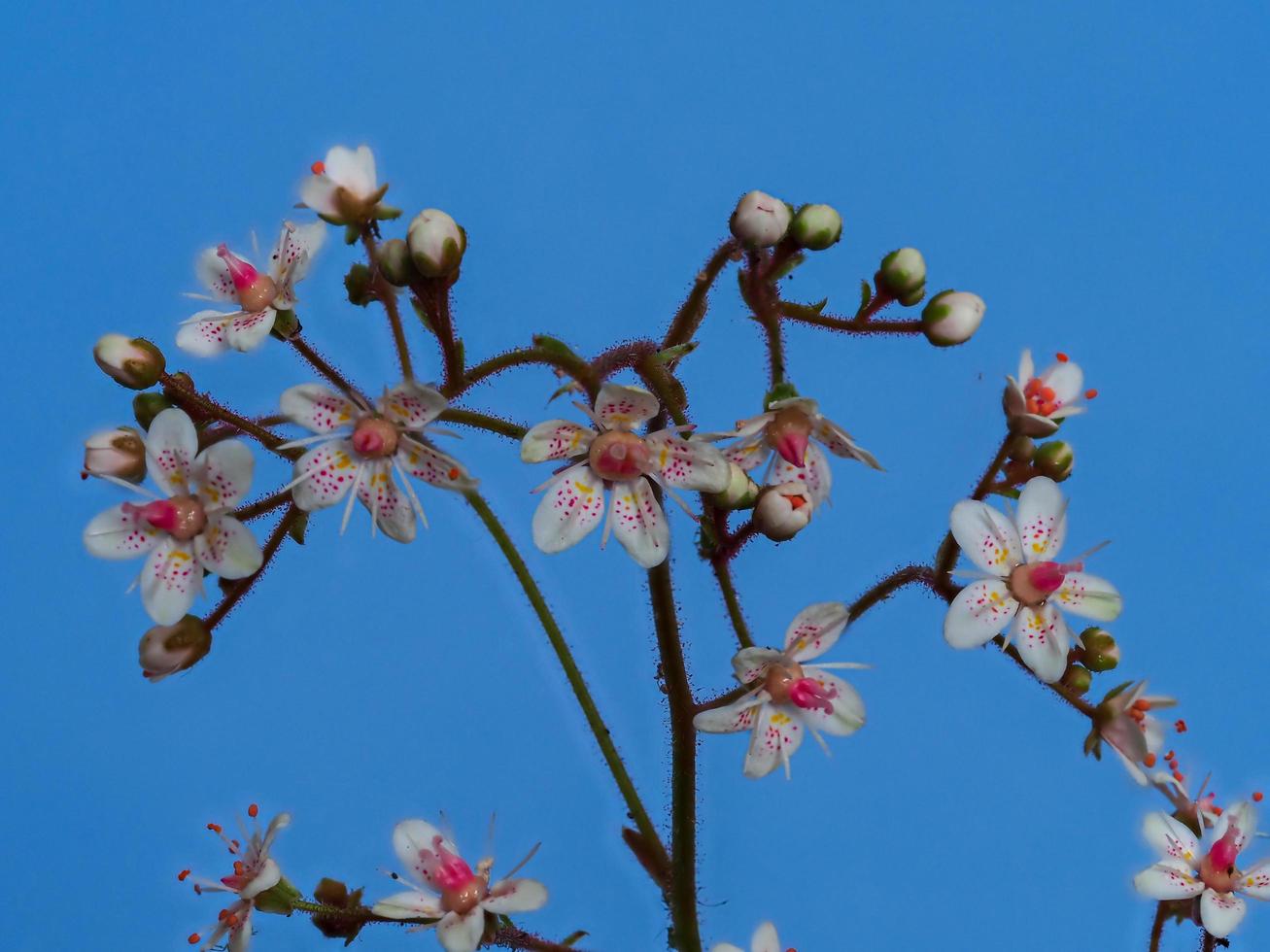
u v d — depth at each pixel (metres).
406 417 0.21
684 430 0.21
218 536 0.21
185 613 0.21
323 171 0.21
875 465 0.21
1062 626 0.21
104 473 0.21
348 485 0.21
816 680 0.21
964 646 0.21
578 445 0.21
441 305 0.21
